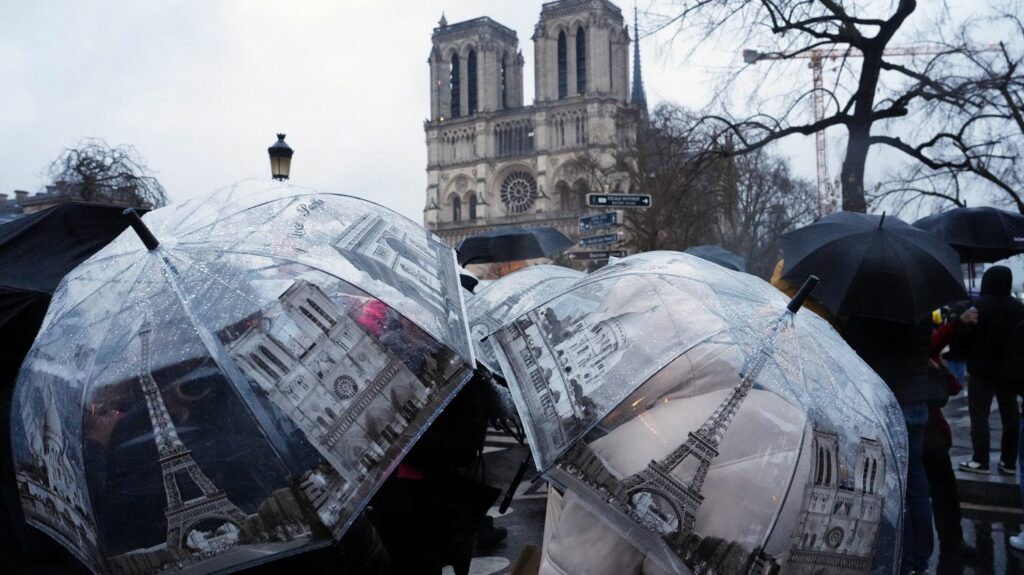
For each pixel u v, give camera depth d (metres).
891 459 2.11
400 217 3.00
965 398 14.60
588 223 16.92
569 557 2.02
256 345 2.09
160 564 1.96
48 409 2.09
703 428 1.92
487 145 97.38
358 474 2.07
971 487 7.48
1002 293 7.94
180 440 1.97
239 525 1.98
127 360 2.02
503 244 12.59
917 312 4.46
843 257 4.66
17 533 3.25
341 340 2.18
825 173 47.09
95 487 1.96
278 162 10.30
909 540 5.05
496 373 3.35
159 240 2.32
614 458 1.94
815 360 2.13
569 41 93.50
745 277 2.51
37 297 3.27
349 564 2.36
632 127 36.50
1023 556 5.92
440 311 2.46
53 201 26.61
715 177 23.34
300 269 2.26
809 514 1.91
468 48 101.12
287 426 2.04
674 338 2.07
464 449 2.96
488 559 5.91
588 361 2.12
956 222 7.67
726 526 1.86
